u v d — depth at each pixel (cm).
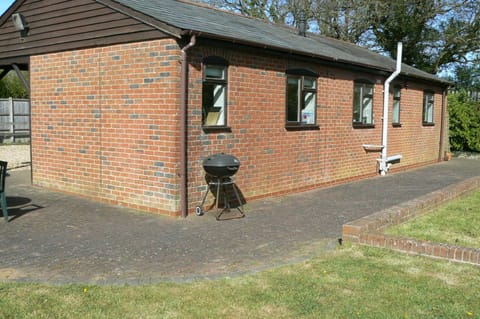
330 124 1241
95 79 937
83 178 987
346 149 1322
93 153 958
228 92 902
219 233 711
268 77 1005
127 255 595
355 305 429
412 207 770
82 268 542
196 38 794
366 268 526
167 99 809
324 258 568
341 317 406
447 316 407
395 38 2778
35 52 1072
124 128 888
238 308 425
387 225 697
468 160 2059
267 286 478
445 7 2642
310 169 1174
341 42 1889
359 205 955
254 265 551
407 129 1688
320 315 410
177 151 811
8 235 691
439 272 512
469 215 798
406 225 722
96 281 496
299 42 1234
